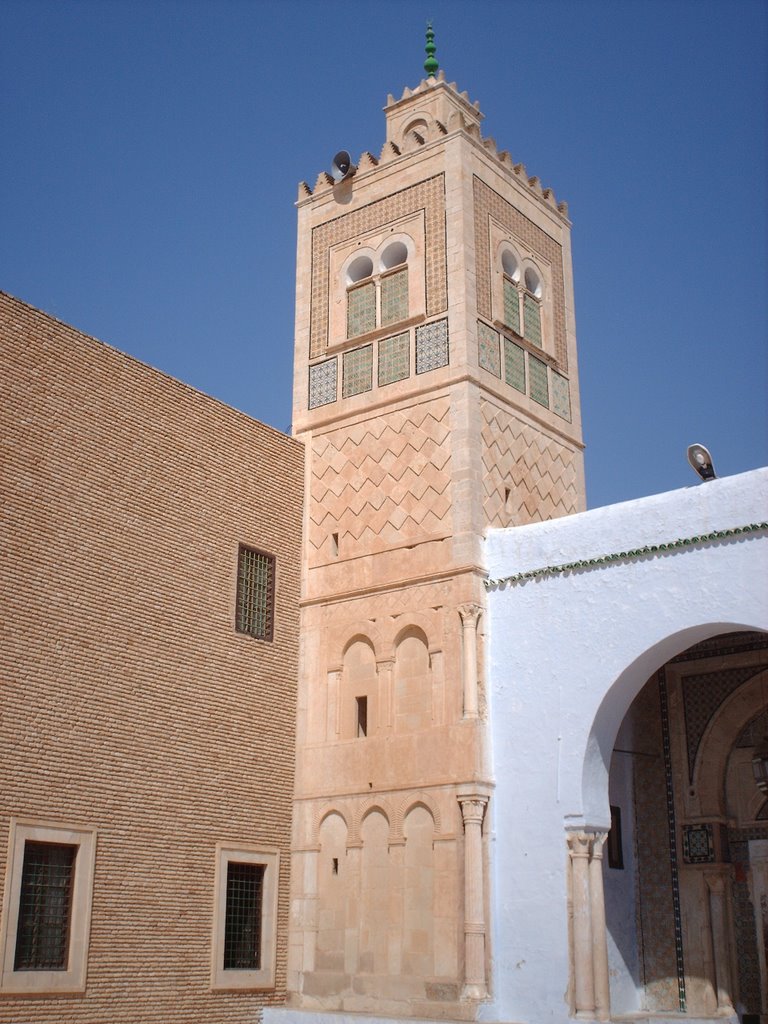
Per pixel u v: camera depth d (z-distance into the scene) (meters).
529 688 20.52
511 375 24.08
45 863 17.95
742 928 21.45
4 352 18.92
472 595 21.22
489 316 23.78
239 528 22.55
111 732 19.17
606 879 21.58
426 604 21.75
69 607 18.98
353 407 24.12
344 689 22.50
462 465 22.09
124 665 19.66
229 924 20.70
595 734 19.75
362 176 25.64
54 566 18.91
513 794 20.20
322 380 24.94
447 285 23.47
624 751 22.70
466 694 20.67
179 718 20.39
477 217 24.17
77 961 17.88
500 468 22.89
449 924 19.66
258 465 23.36
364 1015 19.62
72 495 19.48
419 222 24.33
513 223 25.47
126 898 18.80
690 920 21.55
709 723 22.30
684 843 22.02
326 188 26.27
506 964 19.48
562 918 19.16
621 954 21.48
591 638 20.06
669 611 19.31
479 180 24.52
